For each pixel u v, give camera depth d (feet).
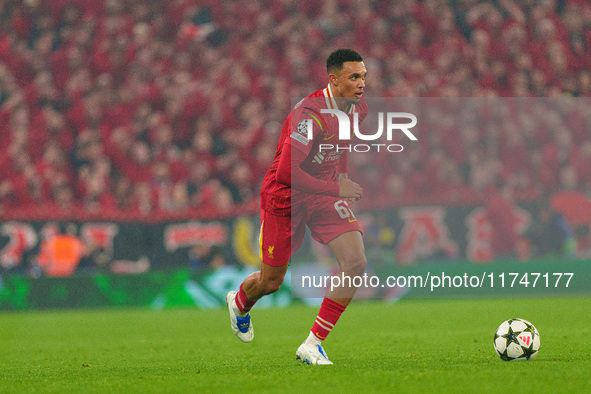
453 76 231.50
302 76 229.45
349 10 242.58
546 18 246.27
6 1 245.86
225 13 245.65
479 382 45.09
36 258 167.43
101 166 203.21
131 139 211.41
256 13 245.86
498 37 240.73
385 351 75.05
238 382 48.55
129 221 169.27
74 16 246.27
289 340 93.71
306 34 237.86
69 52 236.02
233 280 166.09
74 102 221.05
